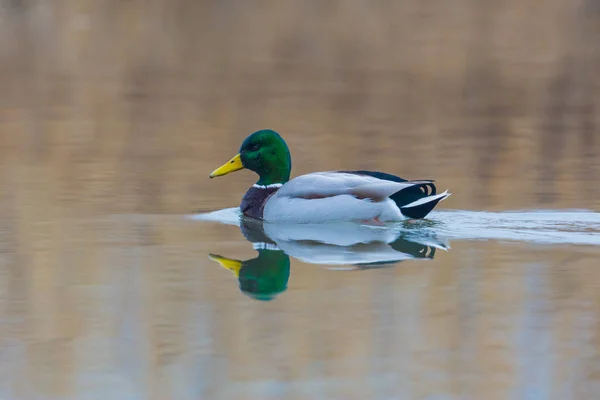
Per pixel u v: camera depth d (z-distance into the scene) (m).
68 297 10.90
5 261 12.30
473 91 28.30
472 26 38.66
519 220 14.30
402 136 21.98
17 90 28.81
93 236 13.63
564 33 37.53
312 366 8.93
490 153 19.89
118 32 38.03
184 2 41.16
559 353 9.19
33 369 8.94
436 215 14.60
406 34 37.38
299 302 10.66
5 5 38.03
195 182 17.61
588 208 14.98
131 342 9.54
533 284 11.20
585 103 26.19
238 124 23.73
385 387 8.49
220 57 34.56
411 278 11.50
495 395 8.32
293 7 41.12
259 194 15.11
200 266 12.12
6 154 20.14
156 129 23.16
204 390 8.41
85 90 28.81
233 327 9.89
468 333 9.67
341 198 14.12
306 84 29.77
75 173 18.25
